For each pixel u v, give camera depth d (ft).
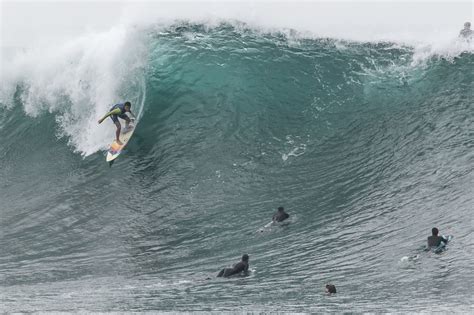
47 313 188.14
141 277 244.83
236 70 397.60
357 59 409.90
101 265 263.08
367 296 203.72
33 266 267.18
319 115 367.04
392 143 335.47
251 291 216.54
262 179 324.19
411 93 376.89
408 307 186.39
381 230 265.75
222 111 372.17
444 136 331.36
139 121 374.63
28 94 405.39
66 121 389.80
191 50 411.13
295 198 306.35
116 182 336.49
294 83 389.60
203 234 285.84
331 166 327.47
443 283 211.41
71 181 344.28
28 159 370.53
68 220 310.86
